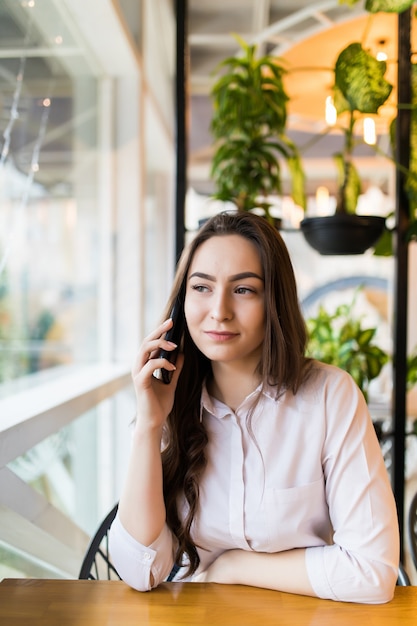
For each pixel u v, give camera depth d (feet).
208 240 3.29
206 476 3.49
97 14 7.59
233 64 7.20
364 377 7.16
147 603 2.86
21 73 5.93
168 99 14.17
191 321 3.26
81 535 6.46
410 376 6.47
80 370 8.77
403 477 5.90
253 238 3.23
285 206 11.28
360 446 3.23
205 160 18.42
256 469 3.36
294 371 3.34
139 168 9.84
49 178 7.13
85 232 8.91
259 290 3.20
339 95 6.30
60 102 7.48
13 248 5.98
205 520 3.44
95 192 9.52
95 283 9.57
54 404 5.30
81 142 8.64
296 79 10.62
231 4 10.70
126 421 9.95
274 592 3.02
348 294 20.89
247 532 3.31
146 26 10.35
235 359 3.31
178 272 3.48
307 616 2.71
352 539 3.02
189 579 3.72
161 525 3.24
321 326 7.68
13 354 6.08
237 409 3.44
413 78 5.73
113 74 9.73
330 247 5.97
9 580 3.14
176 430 3.59
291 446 3.35
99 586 3.08
